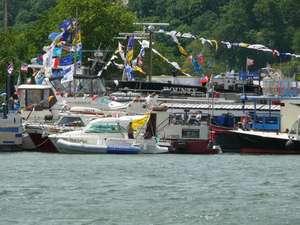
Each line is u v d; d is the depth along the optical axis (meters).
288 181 106.81
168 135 148.12
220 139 149.50
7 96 160.00
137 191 96.75
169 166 121.25
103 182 103.19
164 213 84.75
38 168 116.00
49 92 157.12
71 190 96.62
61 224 79.75
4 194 93.56
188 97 171.38
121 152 140.00
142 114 151.25
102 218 82.31
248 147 148.75
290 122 158.75
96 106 158.62
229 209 86.88
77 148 138.75
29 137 143.38
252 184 103.75
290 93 183.75
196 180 106.56
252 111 167.00
